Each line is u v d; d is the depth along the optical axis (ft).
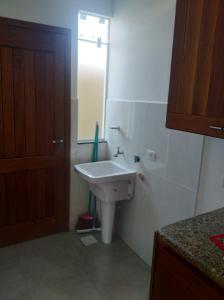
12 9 6.84
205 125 4.07
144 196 7.39
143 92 7.18
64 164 8.50
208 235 3.79
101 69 8.87
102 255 7.77
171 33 6.06
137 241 7.83
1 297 6.02
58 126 8.11
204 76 4.00
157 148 6.73
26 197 8.09
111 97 8.73
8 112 7.29
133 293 6.33
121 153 8.28
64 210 8.84
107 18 8.44
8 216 7.93
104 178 7.17
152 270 4.19
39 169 8.11
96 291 6.35
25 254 7.67
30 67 7.33
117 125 8.43
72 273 6.94
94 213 9.07
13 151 7.57
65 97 8.03
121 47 7.99
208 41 3.87
